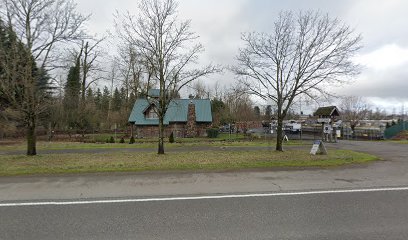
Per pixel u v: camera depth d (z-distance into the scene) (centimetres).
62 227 486
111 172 943
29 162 1177
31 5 1291
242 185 781
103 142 2602
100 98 5238
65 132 3628
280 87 1577
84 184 787
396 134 3281
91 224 500
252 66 1561
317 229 474
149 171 963
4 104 1953
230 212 562
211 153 1527
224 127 4662
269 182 816
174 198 659
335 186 770
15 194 689
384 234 452
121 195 684
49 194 690
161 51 1418
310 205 605
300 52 1466
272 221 512
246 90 1602
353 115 5662
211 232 464
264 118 4547
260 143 2289
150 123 3800
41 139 2922
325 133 2752
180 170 982
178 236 449
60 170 955
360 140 2836
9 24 1200
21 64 1266
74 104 3462
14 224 499
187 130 3891
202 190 729
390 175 917
